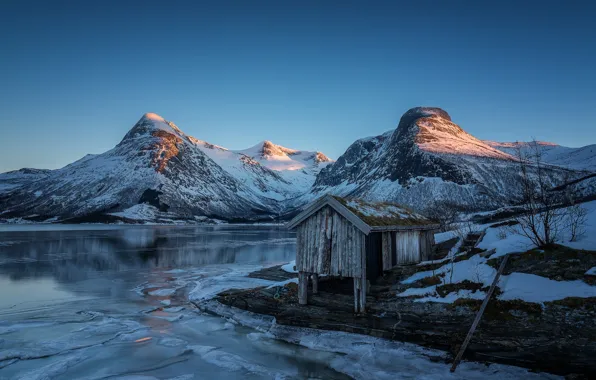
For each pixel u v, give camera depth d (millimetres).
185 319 17188
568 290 11773
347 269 14727
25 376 10758
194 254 46469
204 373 11195
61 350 12945
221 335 14875
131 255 44531
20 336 14492
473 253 17172
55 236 74312
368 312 14320
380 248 16781
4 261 37688
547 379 9430
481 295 12961
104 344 13625
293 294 17891
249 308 17531
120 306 19703
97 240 65875
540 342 10227
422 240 19797
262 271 30797
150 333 14984
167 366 11711
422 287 14891
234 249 53688
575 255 13281
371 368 11117
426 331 12078
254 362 12070
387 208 18594
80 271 31953
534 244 15047
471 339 10992
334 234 15273
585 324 10320
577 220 15945
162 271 32156
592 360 9273
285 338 14133
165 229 116500
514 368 10047
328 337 13469
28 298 21578
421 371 10578
